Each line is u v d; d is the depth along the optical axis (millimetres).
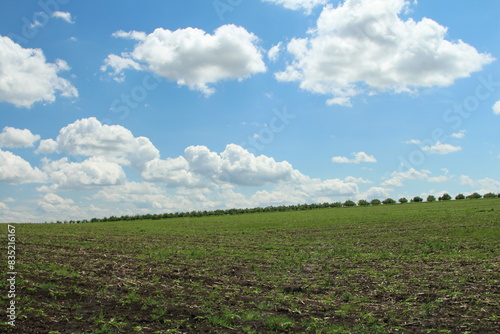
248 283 17594
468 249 26375
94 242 34719
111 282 17141
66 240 35781
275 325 11859
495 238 30953
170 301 14398
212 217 86062
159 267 21328
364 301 14711
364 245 30422
